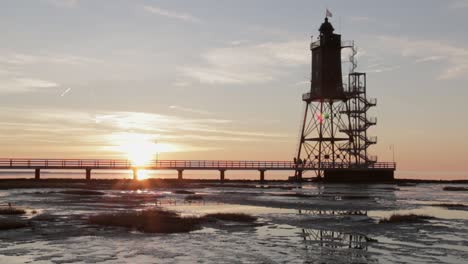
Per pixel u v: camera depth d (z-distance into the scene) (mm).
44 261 18453
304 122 100812
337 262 18609
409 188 81750
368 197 55562
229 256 19578
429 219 32188
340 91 96938
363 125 98312
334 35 98000
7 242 22250
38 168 80938
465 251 20859
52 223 28375
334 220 31688
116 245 21688
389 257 19578
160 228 26391
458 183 116000
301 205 43531
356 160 98938
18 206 39344
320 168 97875
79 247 21156
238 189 71625
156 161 89562
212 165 93125
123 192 60750
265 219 32094
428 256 19781
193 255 19719
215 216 32156
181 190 66500
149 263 18266
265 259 19062
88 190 64250
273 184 91438
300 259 19109
